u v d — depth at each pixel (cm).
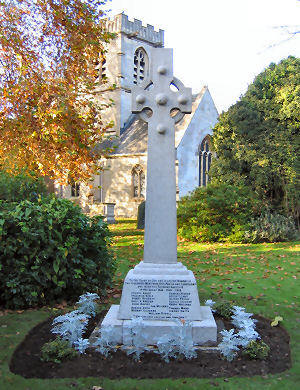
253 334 444
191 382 359
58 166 1105
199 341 434
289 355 422
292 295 680
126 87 3997
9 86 1059
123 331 436
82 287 614
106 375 376
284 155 1734
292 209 1756
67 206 632
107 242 714
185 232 1547
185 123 3422
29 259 576
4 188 1115
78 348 416
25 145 1094
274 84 1848
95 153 1206
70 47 1188
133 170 3512
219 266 965
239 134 1833
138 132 3762
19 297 571
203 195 1623
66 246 591
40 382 357
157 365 394
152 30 4250
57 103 1011
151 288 459
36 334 475
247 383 357
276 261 1034
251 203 1594
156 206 482
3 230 562
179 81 495
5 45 1076
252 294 689
